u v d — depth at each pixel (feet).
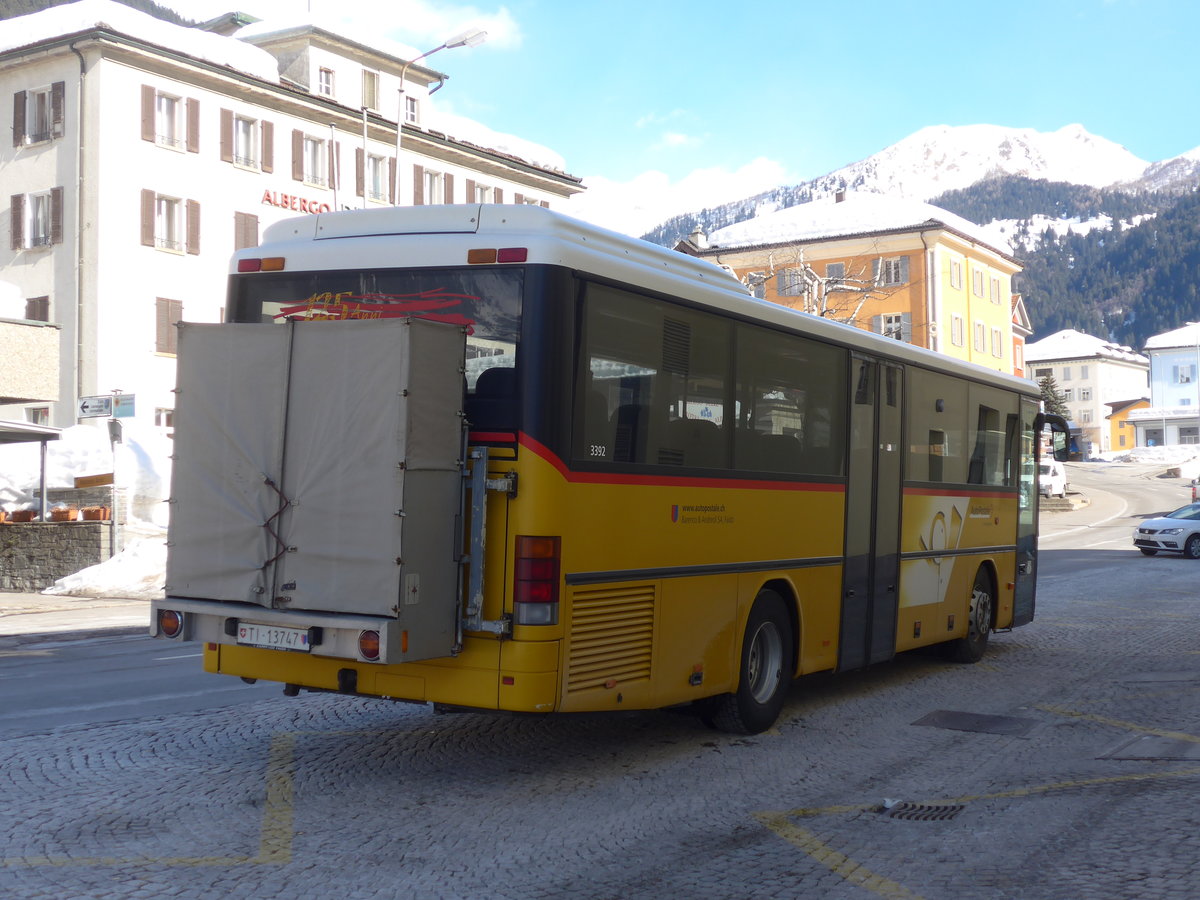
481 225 23.98
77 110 135.64
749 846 20.02
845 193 260.01
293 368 22.85
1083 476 304.50
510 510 22.65
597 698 23.77
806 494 31.48
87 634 55.67
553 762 26.25
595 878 18.21
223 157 146.82
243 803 22.24
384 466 21.74
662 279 25.62
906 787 24.38
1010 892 17.74
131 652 48.19
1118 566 97.25
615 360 24.34
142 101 138.31
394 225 24.98
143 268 138.31
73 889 17.22
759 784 24.52
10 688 36.24
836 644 33.22
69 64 136.36
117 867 18.28
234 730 29.07
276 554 22.77
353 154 163.22
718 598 27.71
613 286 24.30
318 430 22.52
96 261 134.51
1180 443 418.72
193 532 23.72
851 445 33.81
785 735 29.73
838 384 33.19
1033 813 22.31
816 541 32.01
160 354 139.85
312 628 22.11
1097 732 30.35
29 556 80.33
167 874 17.98
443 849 19.57
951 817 22.02
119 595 72.90
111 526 78.54
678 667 26.27
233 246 147.95
